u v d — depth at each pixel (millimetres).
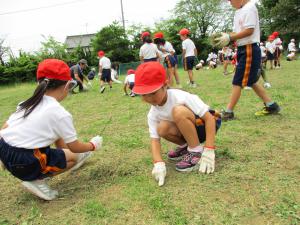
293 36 32906
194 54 8680
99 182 2773
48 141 2398
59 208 2400
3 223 2279
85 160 3211
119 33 36188
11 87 25672
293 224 1916
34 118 2348
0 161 2488
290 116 4188
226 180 2514
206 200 2258
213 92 7133
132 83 8094
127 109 6156
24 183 2488
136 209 2246
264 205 2135
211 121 2705
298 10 31719
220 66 21547
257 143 3279
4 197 2693
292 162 2748
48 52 35156
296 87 6633
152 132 2811
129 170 2943
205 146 2742
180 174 2723
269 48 12000
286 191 2275
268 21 34844
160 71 2479
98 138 2775
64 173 3023
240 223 1979
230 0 4207
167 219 2090
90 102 7871
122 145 3689
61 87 2482
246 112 4672
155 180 2656
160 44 8609
